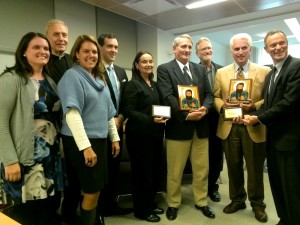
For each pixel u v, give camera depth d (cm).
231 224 221
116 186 243
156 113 214
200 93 231
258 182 227
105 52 229
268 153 199
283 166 186
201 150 234
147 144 220
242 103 220
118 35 504
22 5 349
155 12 447
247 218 230
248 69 230
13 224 77
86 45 162
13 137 142
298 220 184
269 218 230
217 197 272
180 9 434
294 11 452
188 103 221
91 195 162
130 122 222
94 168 157
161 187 276
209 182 278
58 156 160
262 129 220
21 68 148
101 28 465
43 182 149
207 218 232
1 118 137
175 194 234
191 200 274
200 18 482
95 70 172
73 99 146
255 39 757
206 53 276
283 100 182
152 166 231
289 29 642
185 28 545
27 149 143
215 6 423
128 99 219
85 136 150
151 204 238
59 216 214
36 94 148
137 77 229
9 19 336
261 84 223
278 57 192
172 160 230
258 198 229
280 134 185
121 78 245
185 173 303
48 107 153
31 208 163
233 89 225
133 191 235
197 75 236
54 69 191
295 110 179
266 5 420
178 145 226
